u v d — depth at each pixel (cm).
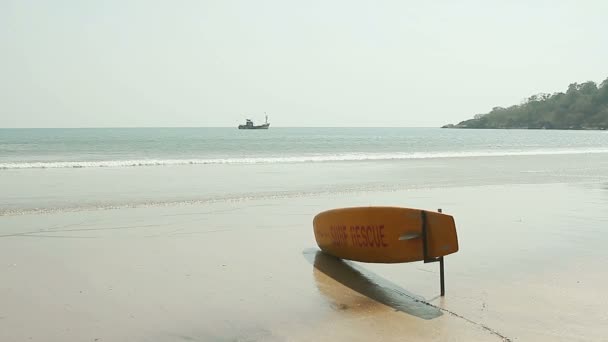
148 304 529
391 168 2362
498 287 590
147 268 664
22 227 923
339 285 600
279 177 1902
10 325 469
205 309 516
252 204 1220
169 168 2320
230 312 509
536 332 457
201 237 858
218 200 1280
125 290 573
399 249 604
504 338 444
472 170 2277
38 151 4072
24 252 739
